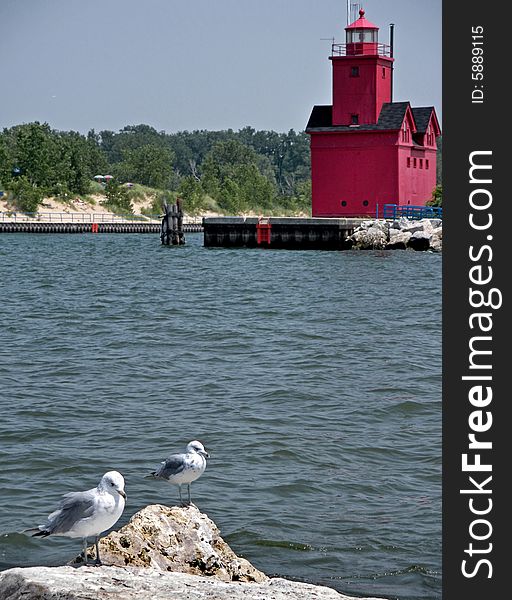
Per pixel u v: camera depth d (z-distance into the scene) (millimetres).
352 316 46812
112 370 31922
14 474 20312
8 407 26219
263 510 18219
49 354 35156
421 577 15438
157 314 47844
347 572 15656
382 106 97125
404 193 97188
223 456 21547
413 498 18906
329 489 19438
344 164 97062
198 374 31219
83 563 13539
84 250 104562
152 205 181375
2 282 67750
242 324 43719
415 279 66625
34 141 169500
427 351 35844
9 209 156625
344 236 90375
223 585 11812
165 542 14328
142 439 23016
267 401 27109
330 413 25672
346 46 96625
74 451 21969
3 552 16234
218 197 193750
